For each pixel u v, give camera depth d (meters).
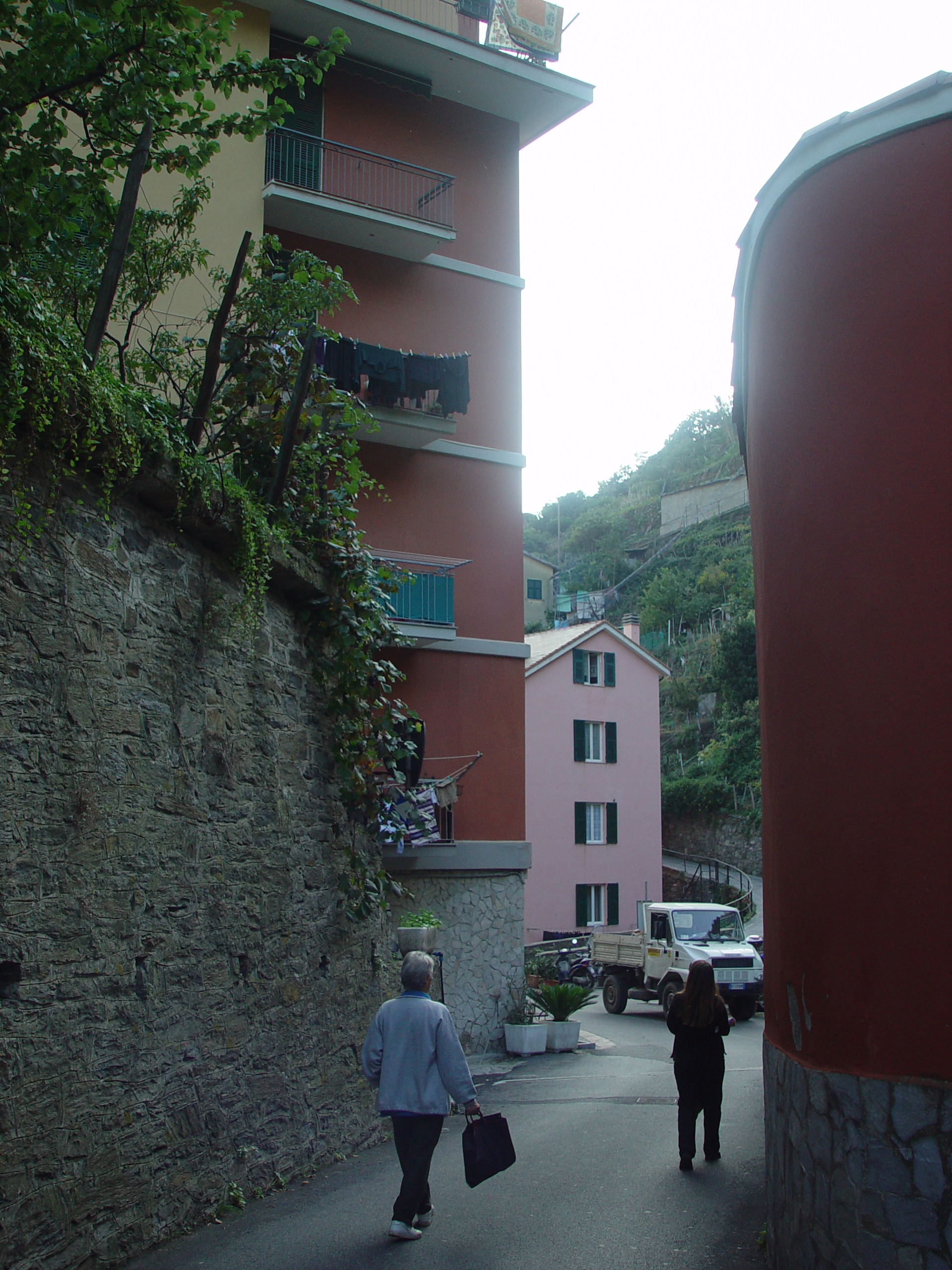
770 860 5.61
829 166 5.28
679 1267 5.54
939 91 4.88
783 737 5.33
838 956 4.73
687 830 48.38
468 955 17.05
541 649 37.59
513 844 17.58
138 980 5.52
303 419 8.44
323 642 8.53
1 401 4.40
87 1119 4.98
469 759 17.64
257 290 8.31
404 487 17.97
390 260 18.36
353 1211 6.43
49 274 6.85
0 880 4.50
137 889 5.57
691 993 7.95
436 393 18.48
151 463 5.69
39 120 5.96
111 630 5.48
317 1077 7.73
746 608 58.56
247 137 6.40
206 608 6.56
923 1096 4.31
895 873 4.55
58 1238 4.67
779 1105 5.36
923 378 4.79
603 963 24.22
